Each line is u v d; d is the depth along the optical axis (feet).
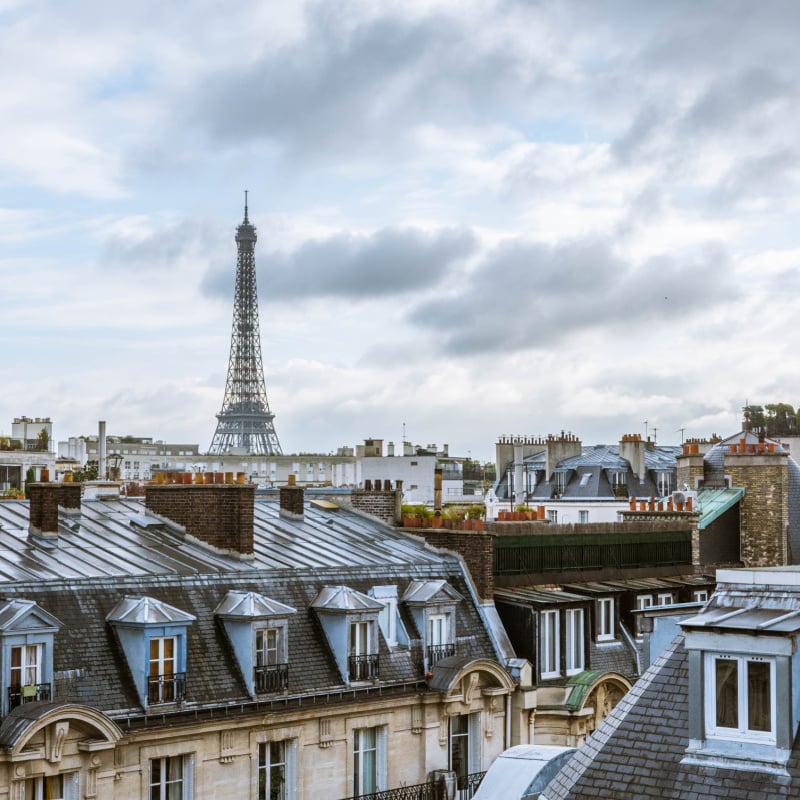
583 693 195.00
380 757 175.83
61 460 604.90
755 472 294.87
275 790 164.96
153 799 152.66
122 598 158.81
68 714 140.77
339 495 353.92
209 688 159.22
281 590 175.63
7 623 142.10
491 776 124.47
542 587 215.10
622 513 273.54
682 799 99.35
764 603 105.29
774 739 98.53
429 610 187.42
